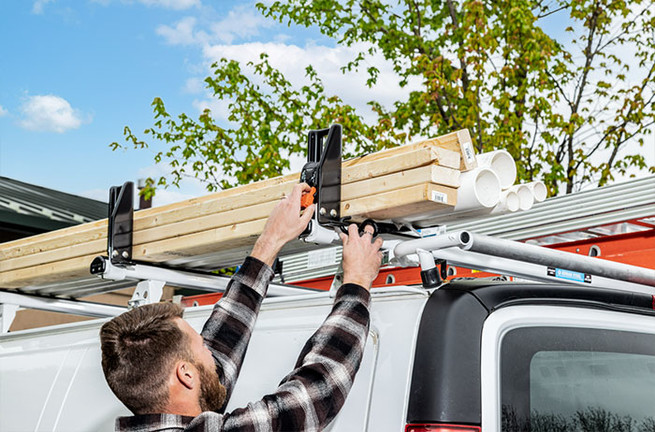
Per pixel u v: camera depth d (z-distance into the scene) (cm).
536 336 218
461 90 1428
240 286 248
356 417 217
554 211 426
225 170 1606
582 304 232
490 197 229
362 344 220
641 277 276
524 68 1376
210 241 275
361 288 229
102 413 292
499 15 1414
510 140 1352
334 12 1639
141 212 308
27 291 377
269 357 252
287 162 1555
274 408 207
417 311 217
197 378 209
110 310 392
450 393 198
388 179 231
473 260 245
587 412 219
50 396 318
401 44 1594
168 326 206
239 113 1609
